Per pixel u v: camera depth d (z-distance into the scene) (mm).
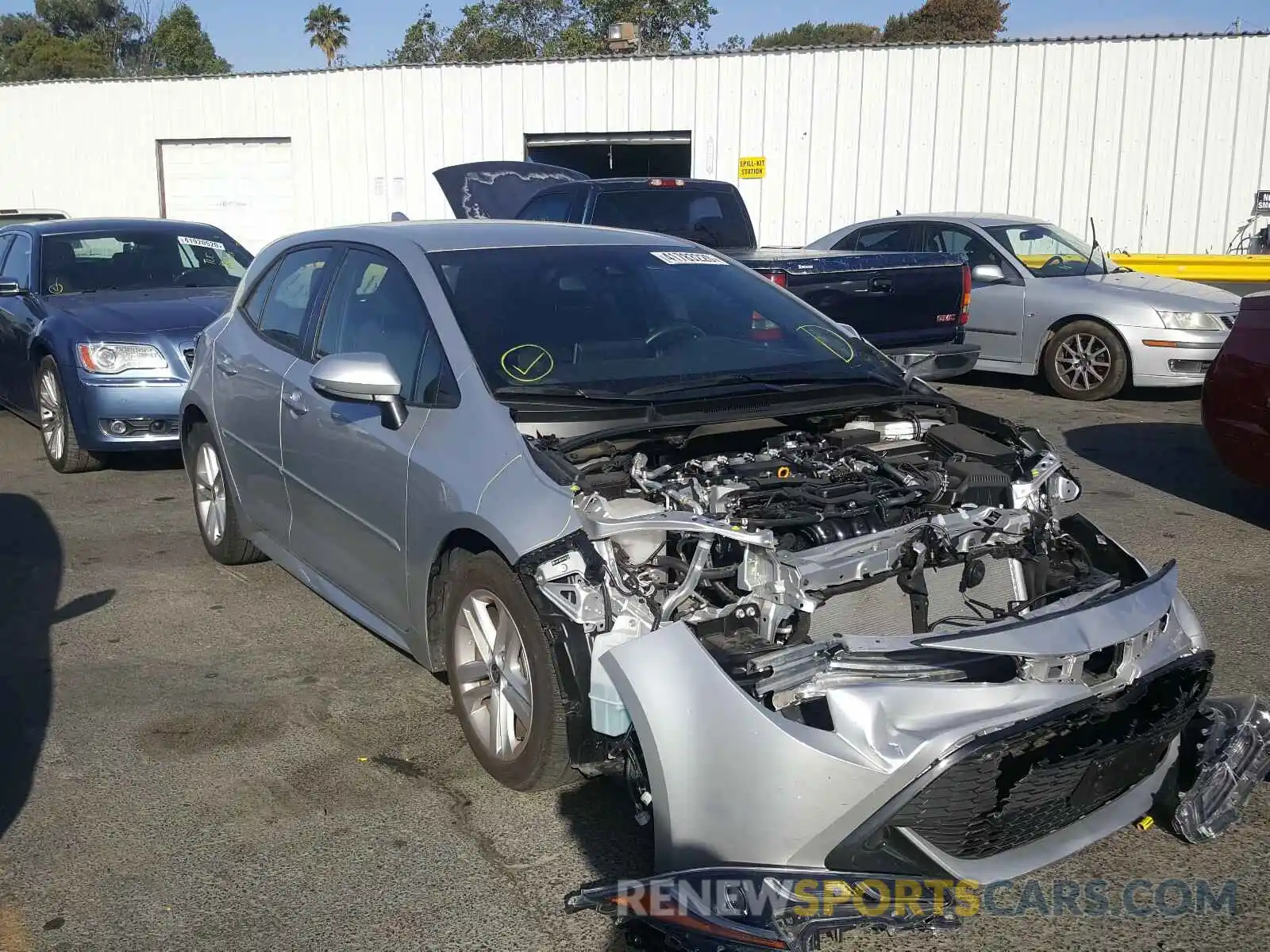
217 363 5422
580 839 3373
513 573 3309
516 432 3475
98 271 8570
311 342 4684
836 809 2594
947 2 55281
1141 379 9898
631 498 3223
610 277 4383
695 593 3053
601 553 3021
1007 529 3293
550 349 3896
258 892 3137
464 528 3439
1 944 2914
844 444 3787
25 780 3742
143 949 2900
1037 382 11438
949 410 4023
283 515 4863
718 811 2664
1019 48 15453
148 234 8992
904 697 2686
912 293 8703
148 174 20688
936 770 2600
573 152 19328
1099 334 10055
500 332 3920
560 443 3404
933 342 8922
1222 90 14781
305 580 4773
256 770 3801
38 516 6879
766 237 17062
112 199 21078
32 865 3268
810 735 2617
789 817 2604
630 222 10109
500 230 4684
